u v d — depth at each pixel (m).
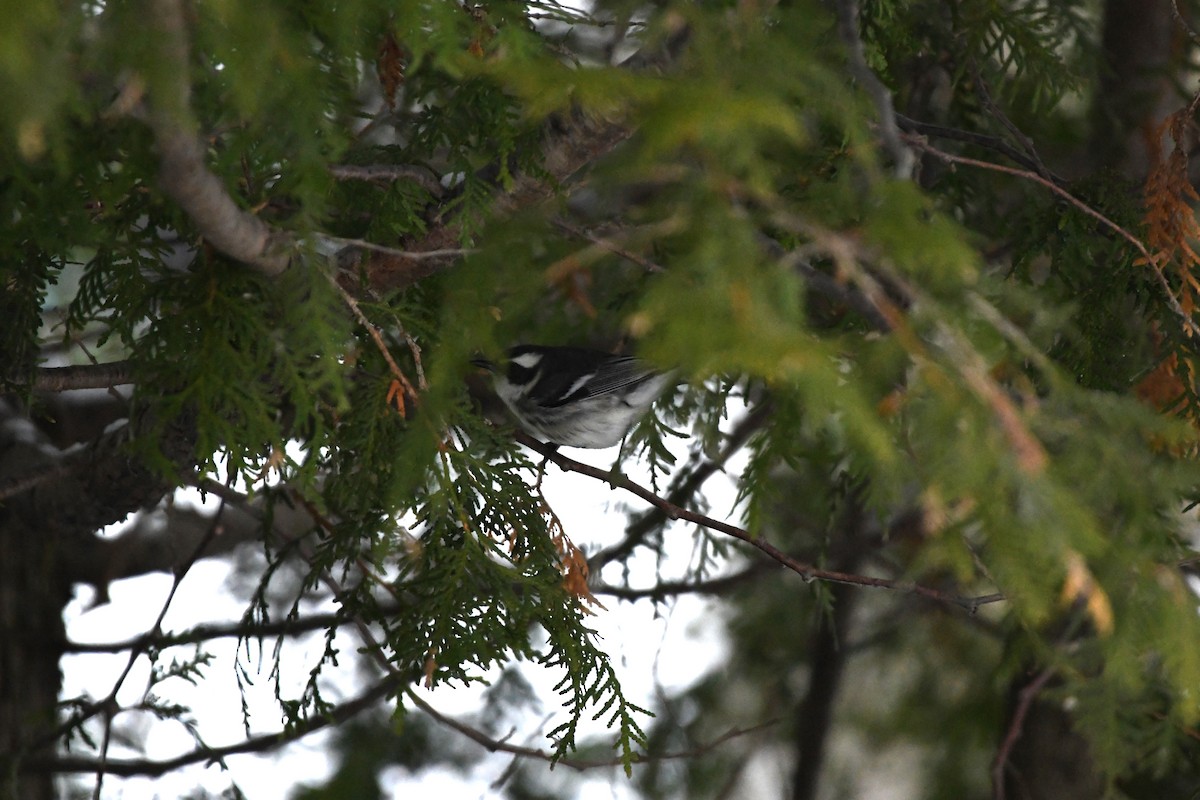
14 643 11.41
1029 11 9.62
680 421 10.05
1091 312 7.87
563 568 7.71
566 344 11.81
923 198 4.12
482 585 7.25
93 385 7.57
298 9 5.07
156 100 3.92
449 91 8.02
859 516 13.88
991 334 4.43
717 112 3.66
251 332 6.35
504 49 5.39
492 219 6.29
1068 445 4.43
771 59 4.36
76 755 11.31
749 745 15.50
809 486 14.25
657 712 14.41
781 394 5.12
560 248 7.46
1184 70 10.90
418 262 7.87
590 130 7.18
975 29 9.58
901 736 15.48
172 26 3.82
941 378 3.95
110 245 6.27
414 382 7.84
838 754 16.19
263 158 5.58
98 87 4.68
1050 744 11.63
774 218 3.99
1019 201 10.63
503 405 12.46
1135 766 11.11
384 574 7.69
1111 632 4.69
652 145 3.68
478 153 7.62
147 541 12.78
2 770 9.82
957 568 4.07
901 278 4.10
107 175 5.80
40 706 11.53
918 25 10.06
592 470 8.70
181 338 6.38
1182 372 7.40
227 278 6.41
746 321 3.55
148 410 7.51
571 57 6.77
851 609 14.14
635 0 5.27
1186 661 4.54
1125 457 4.49
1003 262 10.30
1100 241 8.39
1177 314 7.59
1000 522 4.01
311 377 6.84
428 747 14.12
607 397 10.37
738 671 15.67
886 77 8.71
